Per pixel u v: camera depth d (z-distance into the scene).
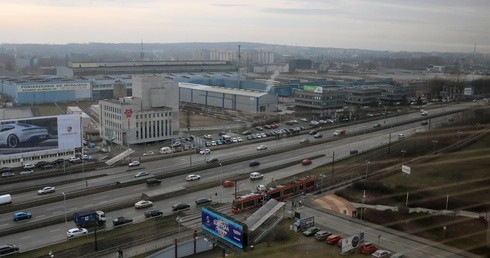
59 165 56.62
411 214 38.41
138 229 38.47
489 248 31.02
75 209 42.97
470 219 35.47
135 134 68.69
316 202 44.22
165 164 58.38
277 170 56.47
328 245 35.09
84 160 59.09
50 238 36.78
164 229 38.53
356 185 47.12
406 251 33.03
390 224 37.56
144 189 49.03
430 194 40.81
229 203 44.62
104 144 70.25
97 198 46.16
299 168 57.03
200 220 40.53
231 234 33.72
